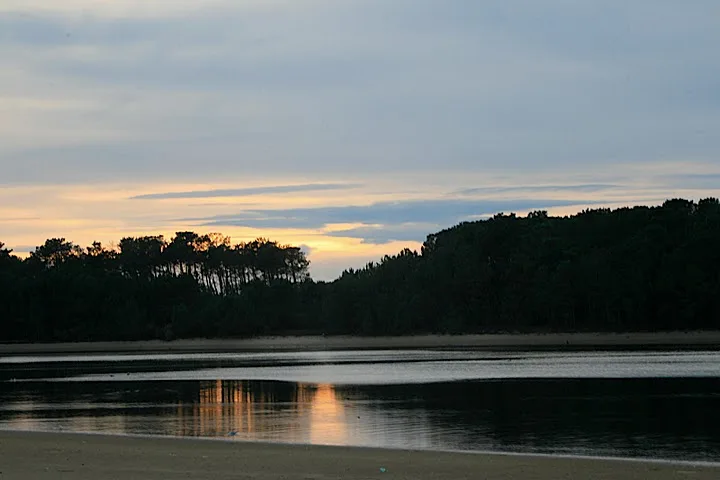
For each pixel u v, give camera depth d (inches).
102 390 2271.2
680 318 5674.2
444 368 2987.2
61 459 999.6
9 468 936.3
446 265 6456.7
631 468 935.7
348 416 1571.1
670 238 6087.6
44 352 6151.6
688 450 1151.6
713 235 5826.8
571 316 5974.4
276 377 2679.6
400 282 6653.5
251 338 6628.9
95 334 6929.1
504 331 6008.9
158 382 2551.7
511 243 6643.7
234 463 966.4
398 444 1220.5
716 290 5570.9
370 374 2726.4
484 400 1825.8
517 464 959.6
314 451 1063.0
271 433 1344.7
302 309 7062.0
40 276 7278.5
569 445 1202.0
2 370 3513.8
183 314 6875.0
